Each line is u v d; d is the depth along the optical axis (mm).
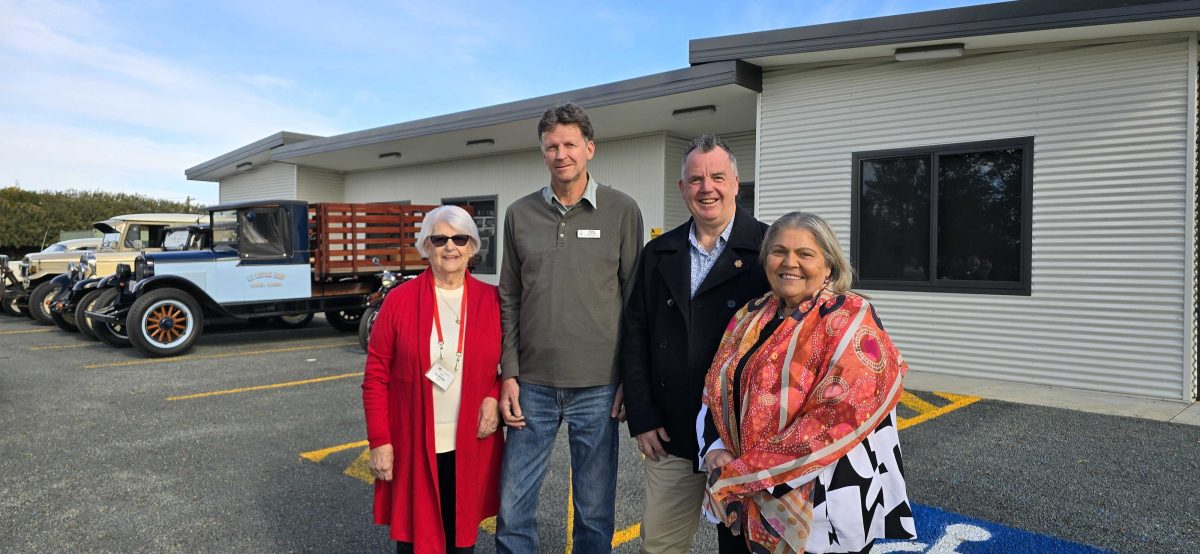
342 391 6426
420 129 11523
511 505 2498
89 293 9734
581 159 2373
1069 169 6414
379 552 3072
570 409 2467
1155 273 6023
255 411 5633
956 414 5402
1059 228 6469
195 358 8359
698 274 2262
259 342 9820
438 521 2363
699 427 2068
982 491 3727
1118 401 5855
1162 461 4211
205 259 8656
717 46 7871
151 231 11914
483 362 2441
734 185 2244
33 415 5496
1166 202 5973
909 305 7305
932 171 7125
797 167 7961
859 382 1707
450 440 2402
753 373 1876
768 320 1960
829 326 1790
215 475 4066
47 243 26250
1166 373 5977
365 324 8508
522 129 10891
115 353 8703
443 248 2404
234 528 3318
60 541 3172
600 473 2484
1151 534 3170
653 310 2324
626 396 2367
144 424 5219
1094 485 3803
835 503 1715
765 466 1748
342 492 3793
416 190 14906
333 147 13156
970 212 6977
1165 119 5984
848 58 7492
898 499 1773
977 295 6906
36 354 8633
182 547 3109
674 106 9008
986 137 6824
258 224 8961
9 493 3768
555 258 2418
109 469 4172
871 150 7480
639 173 10867
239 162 16578
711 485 1908
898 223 7375
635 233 2492
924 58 6906
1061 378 6473
